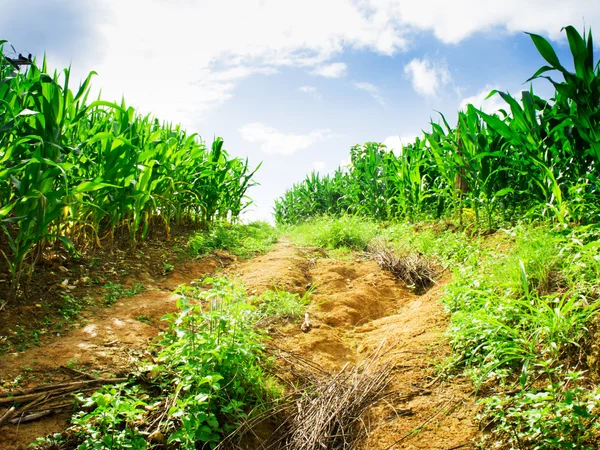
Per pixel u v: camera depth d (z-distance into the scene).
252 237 9.76
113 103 4.56
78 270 5.09
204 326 3.81
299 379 3.65
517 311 3.44
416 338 4.09
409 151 9.90
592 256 3.56
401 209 10.09
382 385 3.43
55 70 4.59
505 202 6.96
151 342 3.77
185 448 2.57
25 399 2.75
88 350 3.45
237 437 2.88
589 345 2.89
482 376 2.93
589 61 4.53
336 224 9.27
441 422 2.89
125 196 5.43
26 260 4.74
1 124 3.66
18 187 3.78
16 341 3.46
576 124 4.70
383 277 6.52
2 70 4.48
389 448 2.77
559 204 4.85
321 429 2.96
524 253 4.18
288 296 5.13
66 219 4.79
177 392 2.89
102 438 2.45
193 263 6.55
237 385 3.12
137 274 5.55
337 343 4.32
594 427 2.34
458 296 4.30
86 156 5.07
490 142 6.84
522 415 2.46
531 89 6.04
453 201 7.87
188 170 8.05
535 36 4.50
